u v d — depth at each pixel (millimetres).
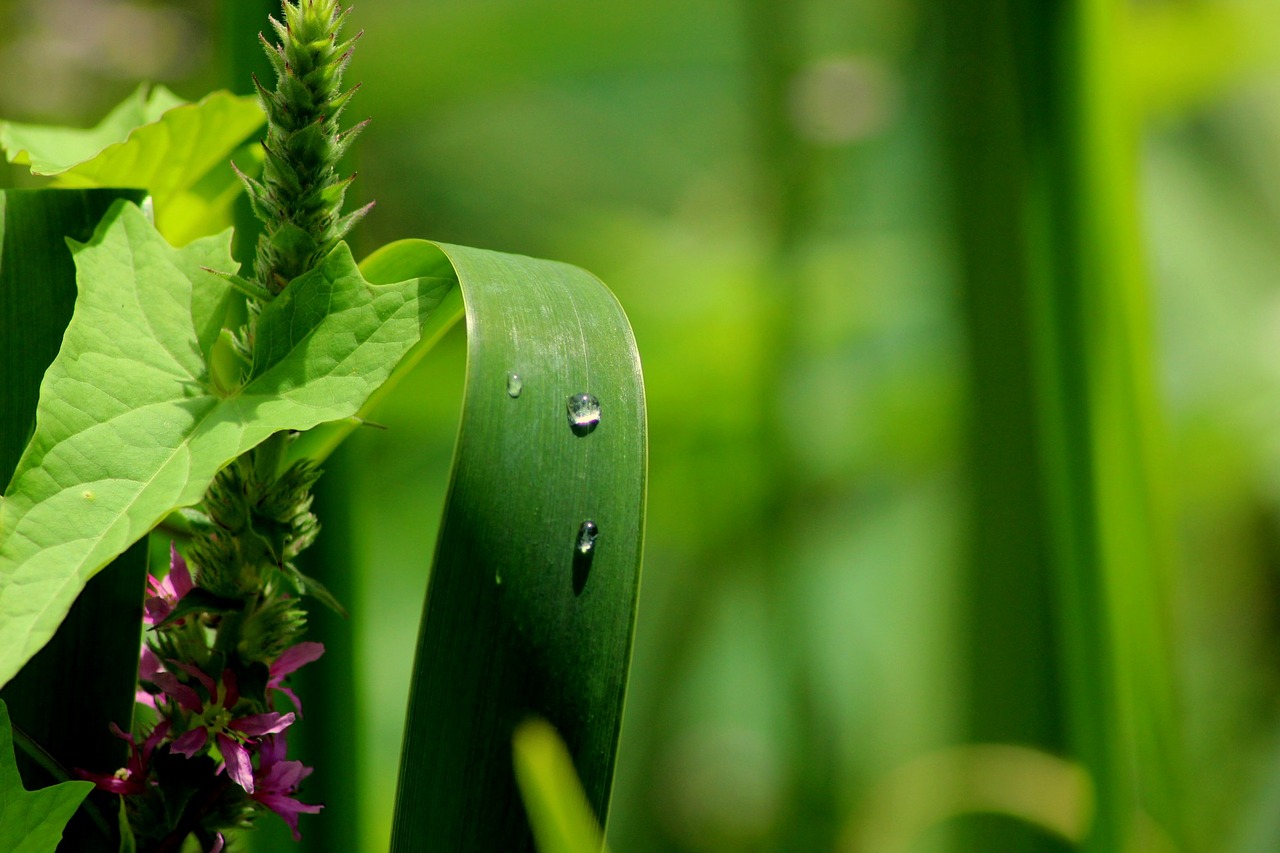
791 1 1705
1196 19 1686
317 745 980
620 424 908
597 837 898
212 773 898
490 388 899
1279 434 1895
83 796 887
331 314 902
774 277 1689
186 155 956
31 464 884
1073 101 1026
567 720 897
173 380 898
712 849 1871
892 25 1881
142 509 883
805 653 1633
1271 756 1417
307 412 895
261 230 985
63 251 930
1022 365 1067
